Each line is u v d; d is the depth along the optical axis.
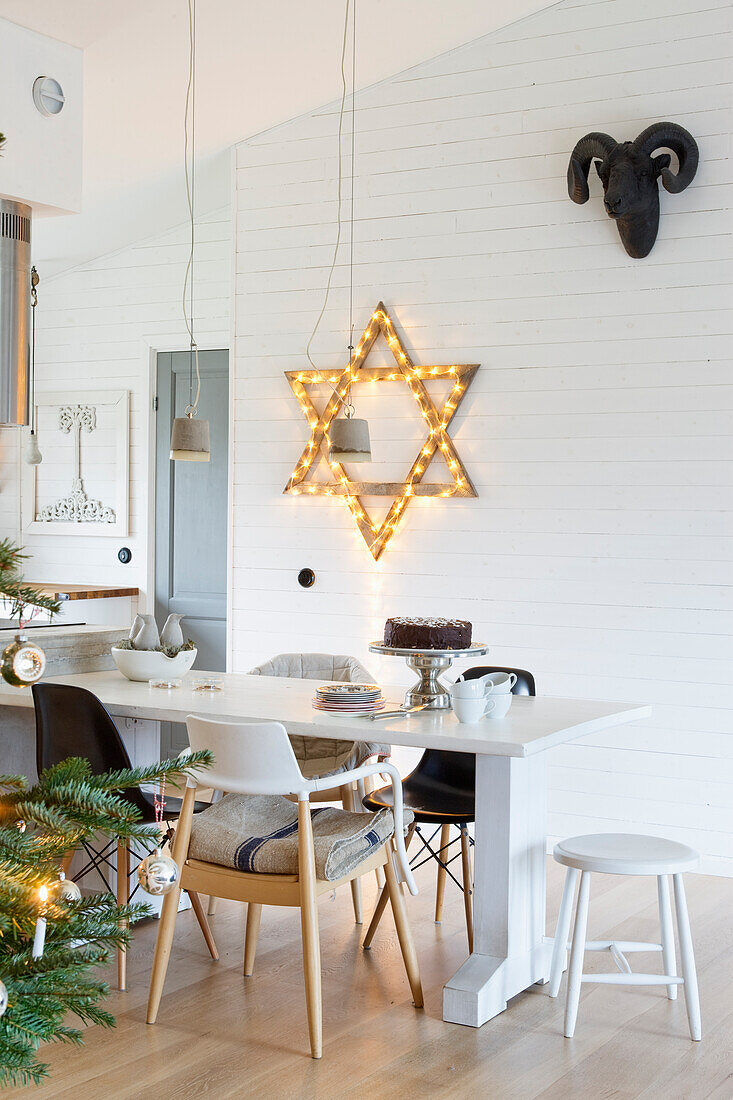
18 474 6.91
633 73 4.66
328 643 5.39
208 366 6.34
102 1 3.71
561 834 4.79
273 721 3.18
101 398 6.61
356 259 5.31
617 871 2.81
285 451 5.51
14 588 1.33
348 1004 3.10
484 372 4.98
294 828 3.15
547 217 4.84
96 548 6.68
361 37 4.80
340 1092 2.57
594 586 4.75
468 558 5.03
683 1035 2.93
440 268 5.09
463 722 3.17
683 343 4.57
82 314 6.71
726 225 4.49
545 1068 2.71
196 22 4.21
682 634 4.58
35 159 3.56
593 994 3.21
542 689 4.85
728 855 4.48
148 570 6.50
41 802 1.40
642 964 3.43
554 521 4.82
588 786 4.73
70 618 6.20
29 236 2.76
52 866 1.37
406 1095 2.56
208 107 5.10
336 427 4.58
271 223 5.53
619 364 4.69
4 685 3.64
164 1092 2.55
